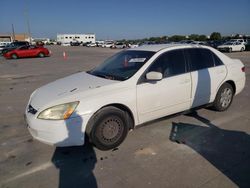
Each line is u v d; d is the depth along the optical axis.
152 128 4.58
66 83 4.18
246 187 2.86
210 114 5.29
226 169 3.23
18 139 4.27
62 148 3.90
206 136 4.23
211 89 4.97
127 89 3.82
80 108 3.46
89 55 27.36
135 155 3.64
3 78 10.99
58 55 27.73
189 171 3.20
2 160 3.58
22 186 2.98
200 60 4.81
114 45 50.44
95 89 3.67
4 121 5.18
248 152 3.67
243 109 5.64
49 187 2.96
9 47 29.25
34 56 24.84
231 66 5.34
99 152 3.76
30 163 3.49
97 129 3.62
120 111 3.79
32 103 3.76
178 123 4.80
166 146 3.90
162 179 3.04
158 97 4.13
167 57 4.36
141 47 4.89
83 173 3.23
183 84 4.42
